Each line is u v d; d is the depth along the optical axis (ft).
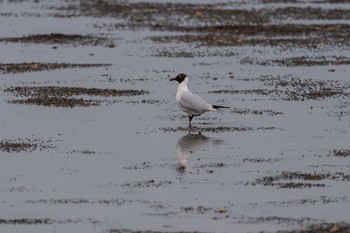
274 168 104.68
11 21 219.20
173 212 90.48
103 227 86.74
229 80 154.81
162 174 102.63
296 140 116.98
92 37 198.18
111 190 97.25
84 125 124.47
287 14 227.40
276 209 91.20
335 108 134.62
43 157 109.19
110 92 145.28
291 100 139.74
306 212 90.22
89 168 104.99
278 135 119.44
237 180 100.27
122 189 97.60
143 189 97.55
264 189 97.19
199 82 153.28
